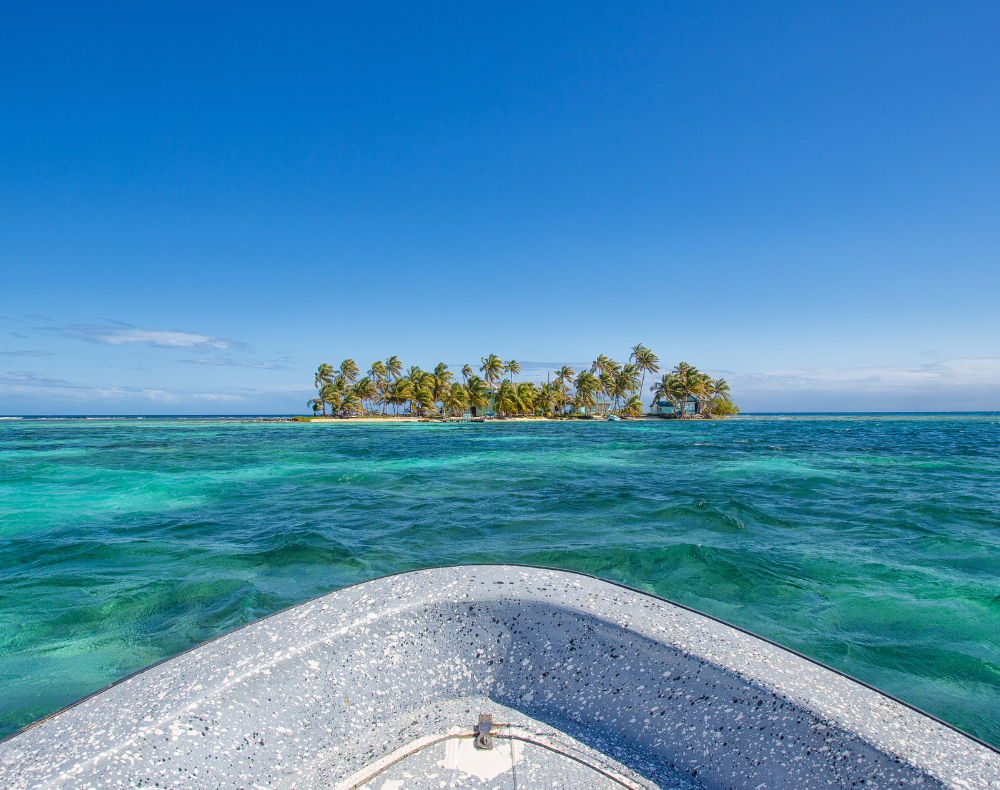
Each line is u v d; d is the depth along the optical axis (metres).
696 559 4.84
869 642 3.11
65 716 0.96
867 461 15.28
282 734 1.04
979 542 5.49
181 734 0.94
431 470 13.34
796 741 0.95
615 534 5.99
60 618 3.56
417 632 1.31
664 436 33.72
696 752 1.04
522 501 8.43
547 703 1.22
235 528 6.48
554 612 1.31
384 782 1.00
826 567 4.60
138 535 6.09
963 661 2.88
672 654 1.14
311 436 35.66
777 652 1.14
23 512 7.75
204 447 23.27
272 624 1.25
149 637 3.27
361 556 5.07
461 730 1.16
